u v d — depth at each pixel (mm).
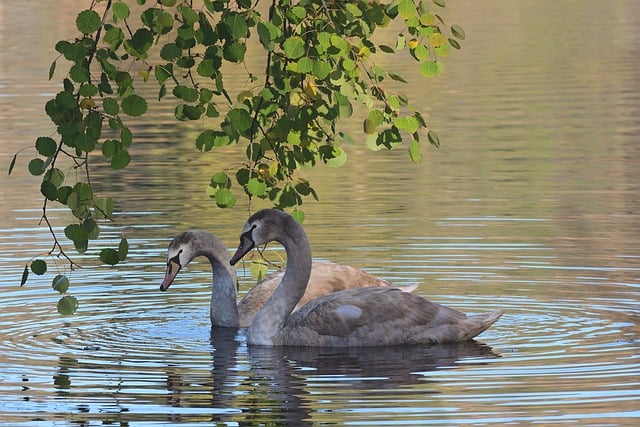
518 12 47000
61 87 32438
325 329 14148
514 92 31578
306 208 20719
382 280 16219
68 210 20984
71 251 18297
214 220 20000
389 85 32844
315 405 11539
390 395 11844
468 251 17844
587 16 45594
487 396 11719
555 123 27719
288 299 14461
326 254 17828
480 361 13094
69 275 17109
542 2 49812
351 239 18625
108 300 16016
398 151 25531
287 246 14703
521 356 13203
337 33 11711
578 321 14586
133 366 13125
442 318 14172
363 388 12133
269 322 14359
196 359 13516
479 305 15367
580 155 24422
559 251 17703
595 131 26734
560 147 25250
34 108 29812
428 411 11258
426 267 17109
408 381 12352
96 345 14023
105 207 11219
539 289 15984
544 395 11688
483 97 30984
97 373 12812
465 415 11117
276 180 13469
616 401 11438
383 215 20094
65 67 35219
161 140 27016
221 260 15445
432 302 14461
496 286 16156
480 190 21750
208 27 10992
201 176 23453
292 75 12477
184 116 11711
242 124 11883
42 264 11461
